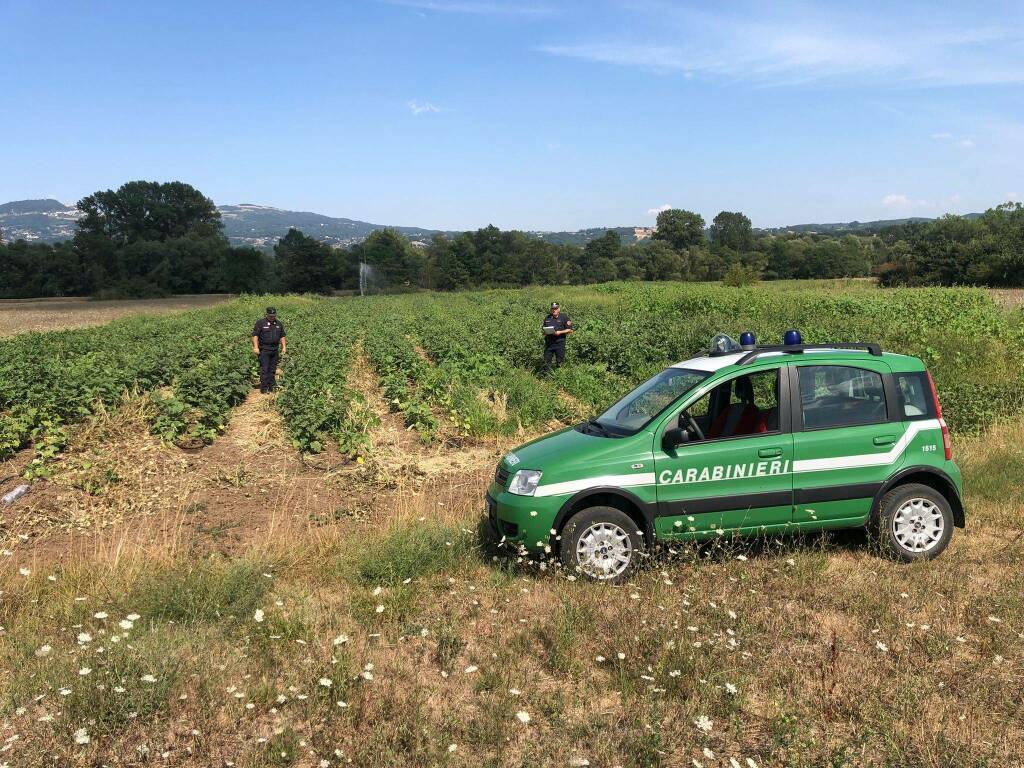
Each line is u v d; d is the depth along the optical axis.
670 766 3.53
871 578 5.61
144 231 151.00
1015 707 3.90
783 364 6.30
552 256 136.75
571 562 5.84
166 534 7.45
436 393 13.76
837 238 194.12
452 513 7.75
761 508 6.05
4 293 97.88
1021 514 7.04
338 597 5.71
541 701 4.08
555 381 15.35
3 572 6.22
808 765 3.41
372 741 3.70
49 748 3.74
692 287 55.97
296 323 30.33
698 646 4.43
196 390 13.16
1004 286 70.00
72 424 11.92
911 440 6.22
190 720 3.98
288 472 9.95
